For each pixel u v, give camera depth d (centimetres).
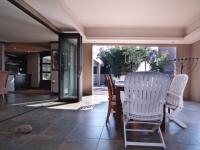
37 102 650
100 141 300
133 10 545
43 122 401
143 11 552
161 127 351
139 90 286
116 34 752
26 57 1293
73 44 675
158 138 318
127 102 295
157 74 279
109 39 758
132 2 486
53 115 464
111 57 1313
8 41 902
